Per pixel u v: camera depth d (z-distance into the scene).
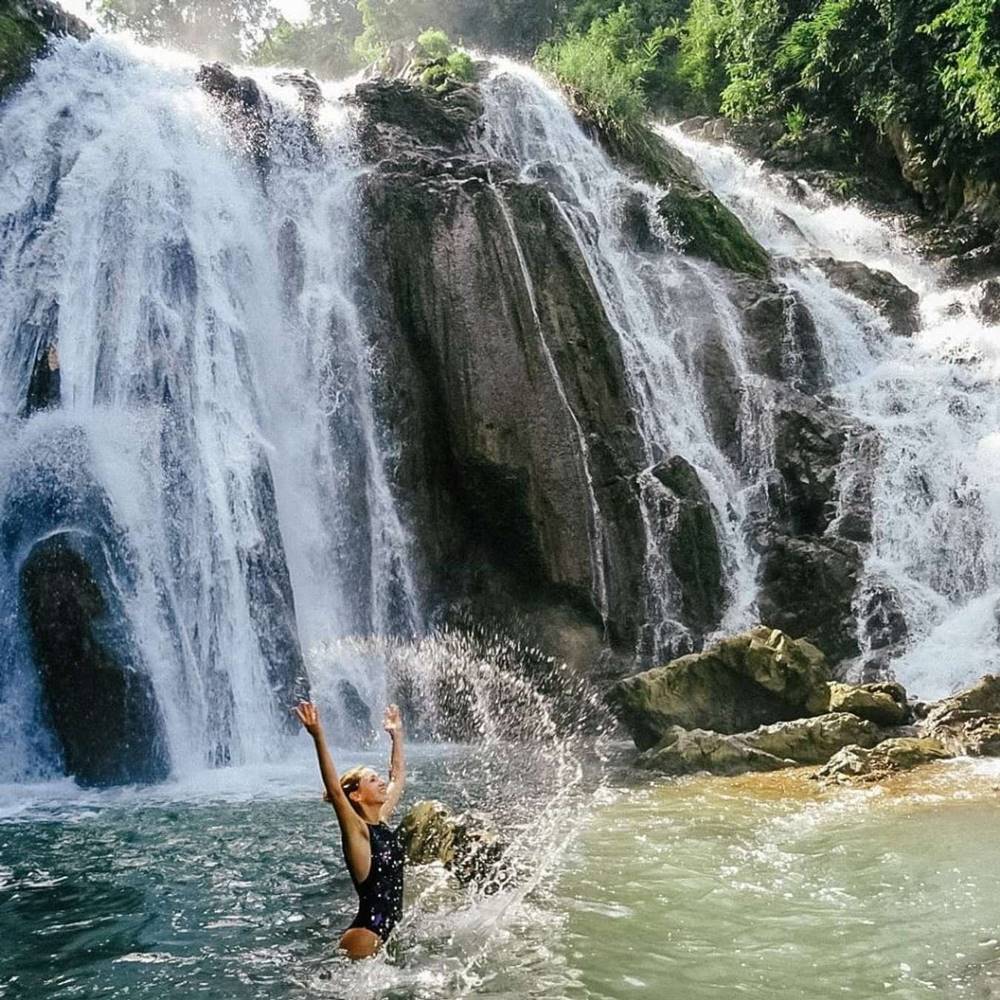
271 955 6.84
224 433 17.78
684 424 22.25
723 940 6.84
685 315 23.64
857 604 18.83
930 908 7.27
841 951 6.56
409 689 18.25
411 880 8.28
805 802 10.77
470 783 12.86
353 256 21.06
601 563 19.02
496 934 7.04
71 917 7.69
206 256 19.55
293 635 16.58
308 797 12.14
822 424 21.72
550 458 19.11
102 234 18.89
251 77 23.12
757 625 19.03
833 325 25.12
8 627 14.18
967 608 18.94
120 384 17.47
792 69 36.16
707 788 11.81
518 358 19.72
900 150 33.66
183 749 14.37
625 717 14.80
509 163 24.19
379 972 6.44
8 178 19.58
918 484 20.94
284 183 22.08
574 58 31.59
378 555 19.16
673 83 40.38
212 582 15.94
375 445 19.66
